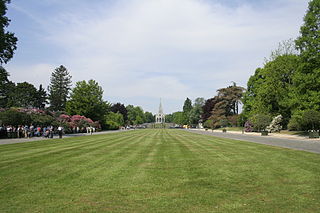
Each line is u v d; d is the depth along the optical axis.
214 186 8.41
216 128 96.12
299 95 37.34
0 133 36.16
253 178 9.53
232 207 6.43
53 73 104.56
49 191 7.78
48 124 45.28
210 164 12.59
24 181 9.00
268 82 50.41
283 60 49.28
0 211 6.12
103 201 6.88
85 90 73.56
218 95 96.25
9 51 34.31
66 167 11.63
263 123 49.38
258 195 7.43
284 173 10.38
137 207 6.43
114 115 107.81
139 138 35.59
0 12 32.09
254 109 60.47
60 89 103.56
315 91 35.12
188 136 42.19
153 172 10.59
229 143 26.14
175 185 8.52
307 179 9.34
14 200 6.95
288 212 6.10
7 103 84.38
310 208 6.36
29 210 6.20
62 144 24.55
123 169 11.20
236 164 12.58
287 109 49.47
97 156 15.51
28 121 40.41
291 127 44.09
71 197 7.21
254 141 29.14
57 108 101.56
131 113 172.75
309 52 35.62
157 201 6.89
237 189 8.05
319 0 35.25
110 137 38.22
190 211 6.16
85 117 68.88
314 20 35.62
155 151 18.45
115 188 8.12
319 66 35.28
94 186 8.34
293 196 7.32
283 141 29.08
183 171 10.81
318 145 23.34
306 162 13.05
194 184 8.66
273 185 8.53
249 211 6.16
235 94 94.81
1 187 8.22
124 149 19.84
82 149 19.73
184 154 16.67
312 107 35.28
